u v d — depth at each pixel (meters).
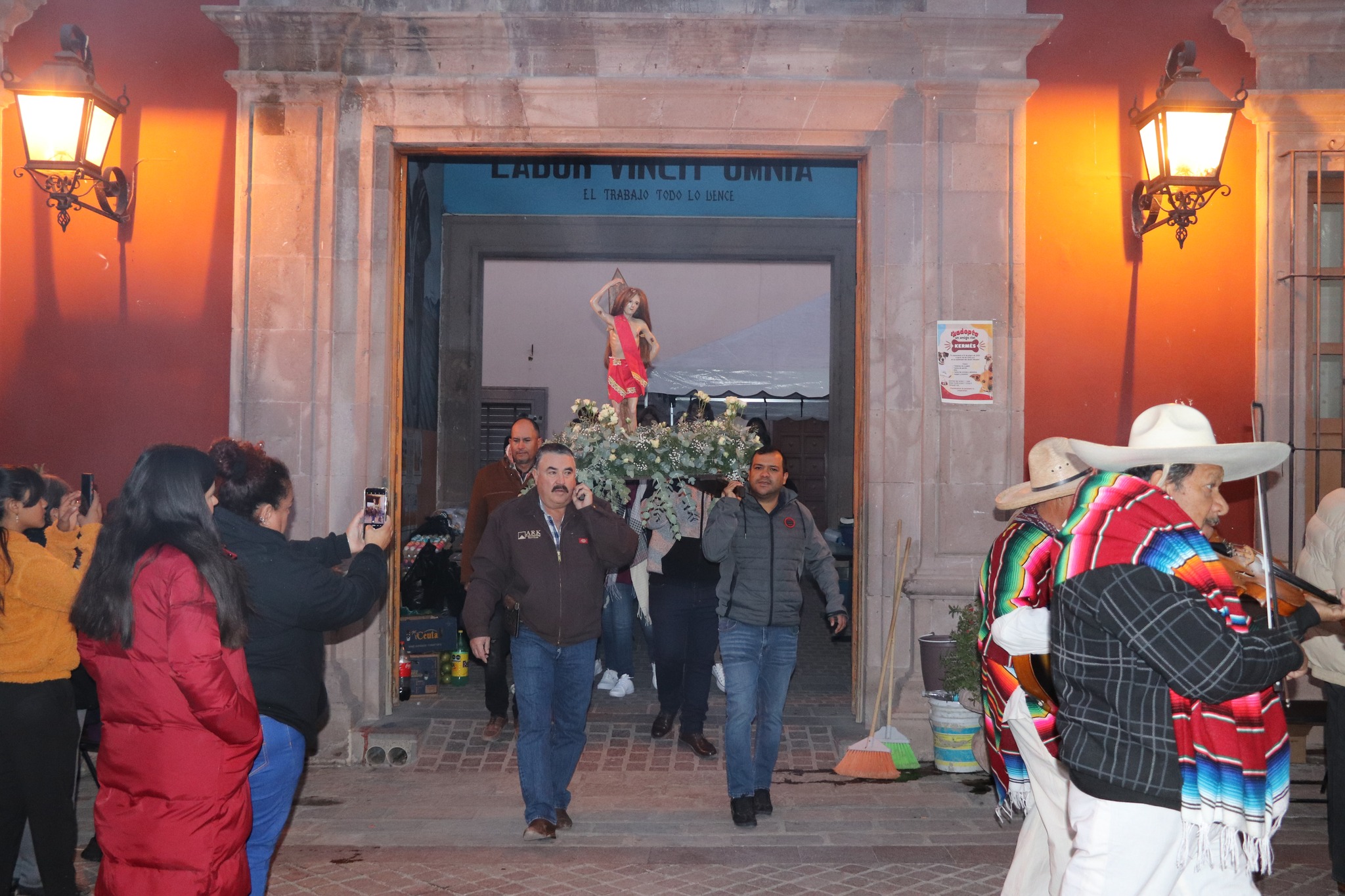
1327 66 6.08
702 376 12.12
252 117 6.03
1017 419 6.00
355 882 4.18
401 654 6.90
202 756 2.62
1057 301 6.12
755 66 6.12
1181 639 2.25
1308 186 6.13
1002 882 4.18
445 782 5.53
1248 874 2.51
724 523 4.83
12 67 6.23
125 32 6.21
